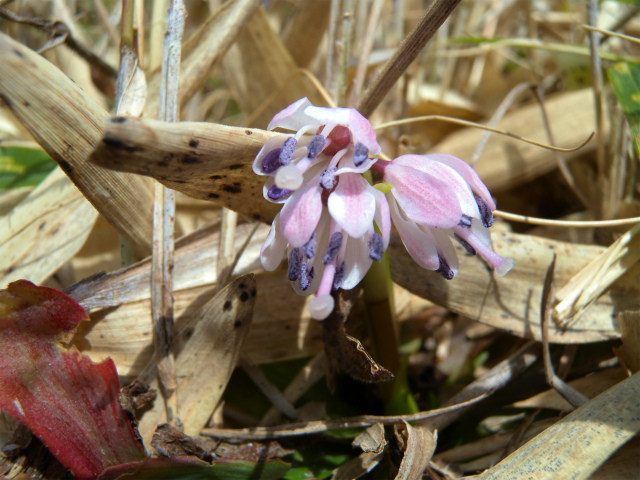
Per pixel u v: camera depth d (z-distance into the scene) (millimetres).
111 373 69
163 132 54
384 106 146
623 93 92
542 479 62
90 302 78
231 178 68
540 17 166
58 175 91
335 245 59
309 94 123
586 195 126
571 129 125
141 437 72
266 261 64
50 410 66
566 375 88
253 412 90
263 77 125
